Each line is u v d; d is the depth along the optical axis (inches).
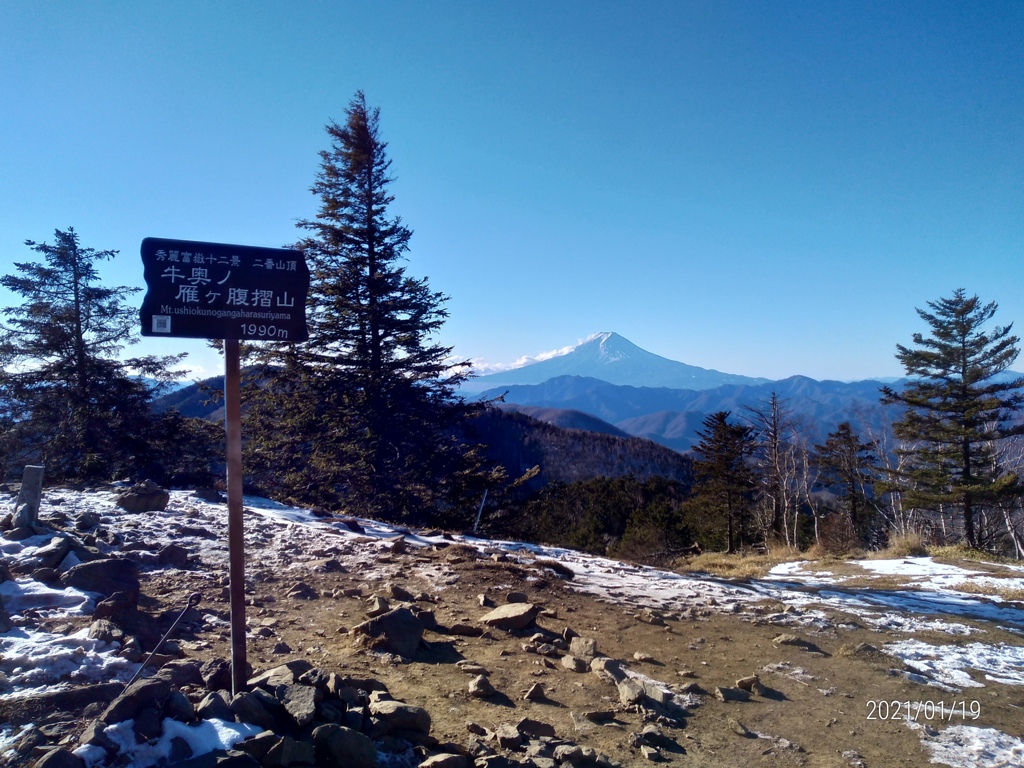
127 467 869.2
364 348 941.8
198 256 171.8
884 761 201.3
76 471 810.8
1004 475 1411.2
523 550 520.4
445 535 534.9
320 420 925.8
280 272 178.7
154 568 318.3
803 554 877.2
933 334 1552.7
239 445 177.6
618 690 235.5
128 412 933.8
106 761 135.9
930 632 348.8
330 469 900.6
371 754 156.9
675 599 392.2
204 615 263.9
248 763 142.9
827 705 243.6
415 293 975.6
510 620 298.2
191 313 170.2
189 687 177.0
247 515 467.8
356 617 285.1
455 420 996.6
